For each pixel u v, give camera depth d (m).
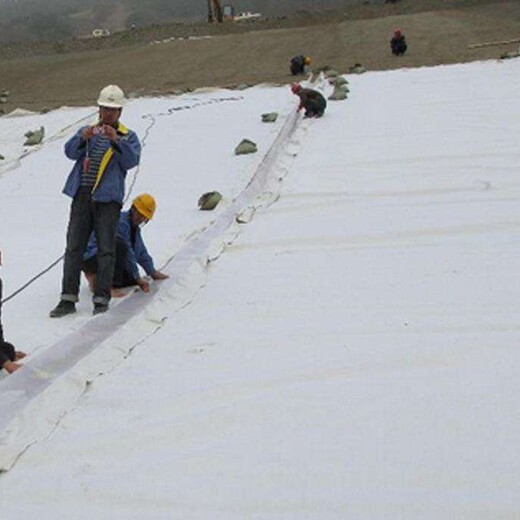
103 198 6.08
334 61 24.69
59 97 22.88
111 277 6.17
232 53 29.88
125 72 27.44
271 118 14.30
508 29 28.08
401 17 37.03
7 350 5.27
